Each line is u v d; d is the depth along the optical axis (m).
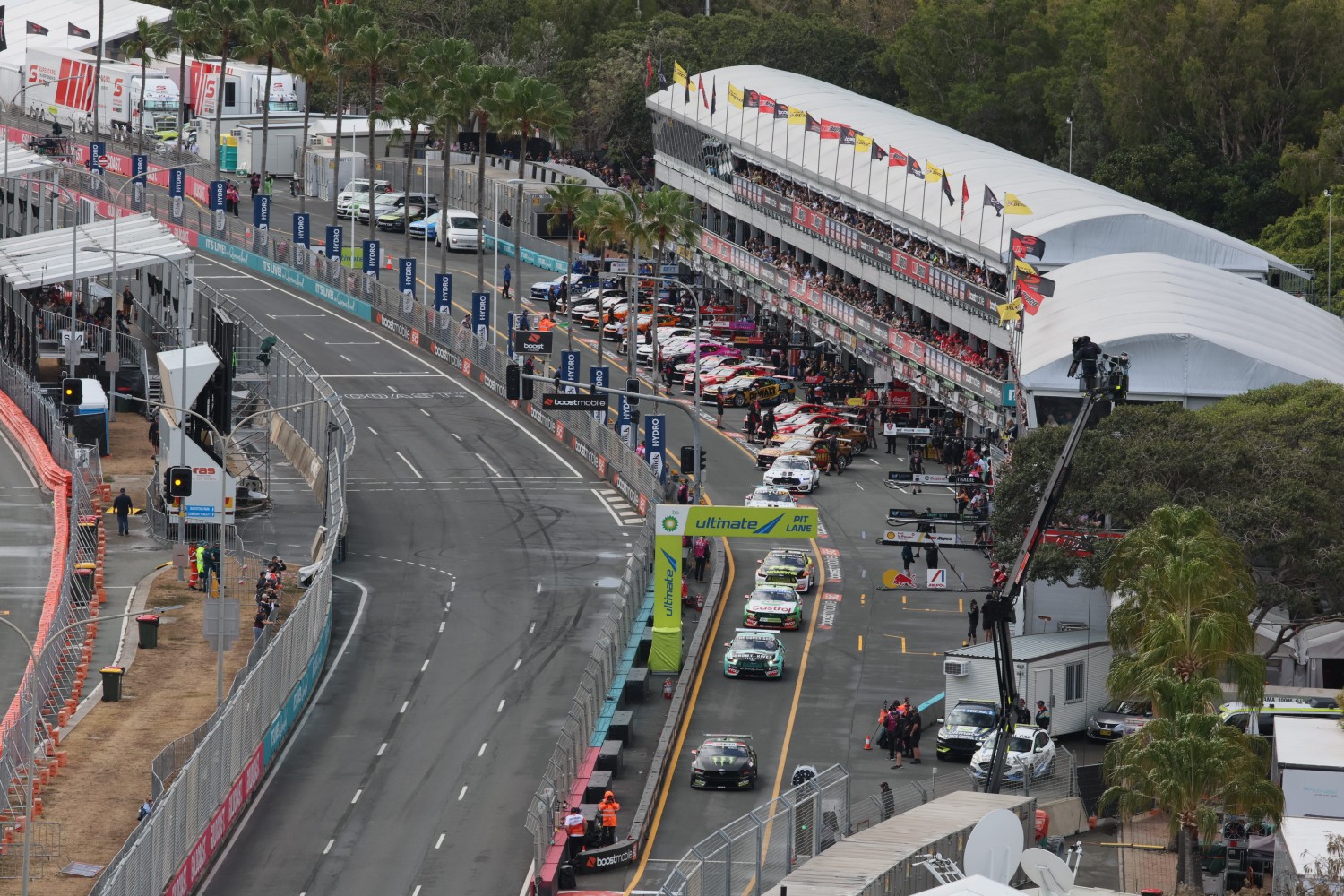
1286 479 110.50
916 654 120.75
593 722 103.56
